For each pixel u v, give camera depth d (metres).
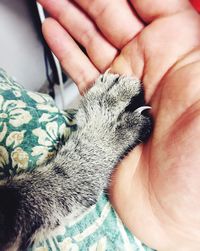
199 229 0.10
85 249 0.10
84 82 0.13
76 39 0.13
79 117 0.12
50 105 0.12
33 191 0.11
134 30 0.12
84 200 0.11
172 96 0.10
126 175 0.11
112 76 0.12
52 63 0.22
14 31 0.18
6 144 0.11
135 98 0.11
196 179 0.09
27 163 0.11
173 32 0.11
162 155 0.10
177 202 0.09
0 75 0.12
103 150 0.11
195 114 0.09
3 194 0.10
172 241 0.10
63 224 0.10
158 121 0.10
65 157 0.11
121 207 0.10
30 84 0.21
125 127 0.11
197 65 0.10
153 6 0.11
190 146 0.09
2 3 0.17
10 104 0.11
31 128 0.11
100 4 0.12
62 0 0.12
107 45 0.12
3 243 0.10
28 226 0.10
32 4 0.18
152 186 0.10
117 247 0.10
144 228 0.10
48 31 0.13
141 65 0.12
